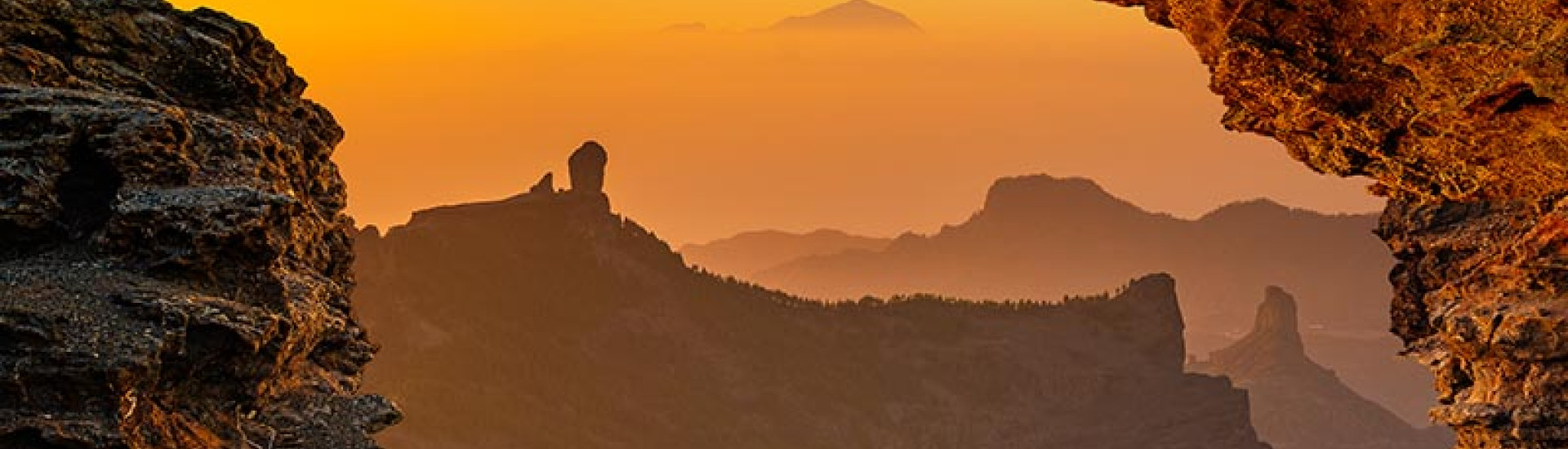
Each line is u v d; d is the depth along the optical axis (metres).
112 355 58.06
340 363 82.00
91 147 63.81
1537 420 97.88
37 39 71.25
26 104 63.97
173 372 62.09
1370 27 85.12
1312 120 92.56
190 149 67.12
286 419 73.56
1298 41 87.81
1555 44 75.88
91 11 73.88
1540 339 98.12
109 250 62.44
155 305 60.34
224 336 62.38
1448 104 84.50
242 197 64.56
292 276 72.94
